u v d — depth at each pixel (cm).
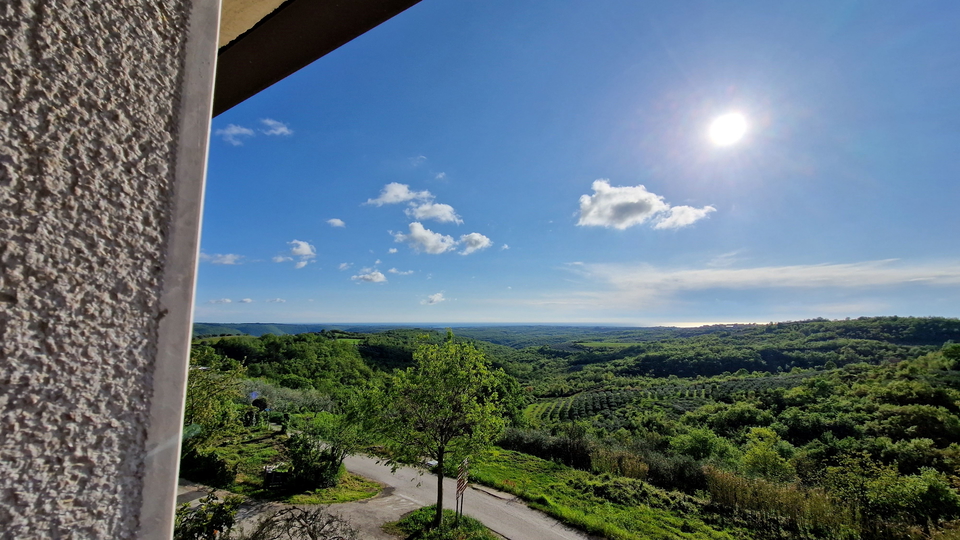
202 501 433
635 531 1055
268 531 464
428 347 1003
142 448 33
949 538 1032
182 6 39
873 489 1259
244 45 70
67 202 30
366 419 977
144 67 35
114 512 31
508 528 1016
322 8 61
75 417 30
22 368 27
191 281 37
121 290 33
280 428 1823
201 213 39
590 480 1437
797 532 1121
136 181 34
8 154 28
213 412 1037
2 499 26
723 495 1274
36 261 28
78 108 31
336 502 1090
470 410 940
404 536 912
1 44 28
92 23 33
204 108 40
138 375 33
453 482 1359
